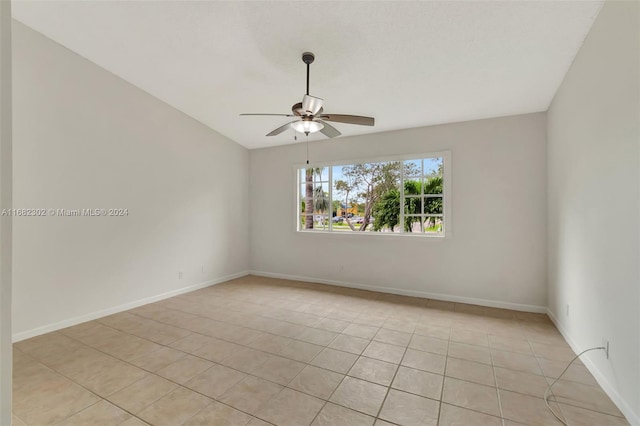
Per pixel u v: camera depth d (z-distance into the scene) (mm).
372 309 3754
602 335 2086
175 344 2785
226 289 4680
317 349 2686
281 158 5410
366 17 2328
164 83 3711
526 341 2840
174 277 4328
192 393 2041
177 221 4371
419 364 2420
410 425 1731
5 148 1006
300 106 2732
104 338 2908
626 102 1754
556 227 3184
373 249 4598
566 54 2535
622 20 1787
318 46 2705
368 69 2980
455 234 4031
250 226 5707
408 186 4531
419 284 4270
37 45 2945
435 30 2400
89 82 3357
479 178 3891
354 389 2082
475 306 3861
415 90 3307
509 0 2057
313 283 5055
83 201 3324
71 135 3219
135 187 3832
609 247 1978
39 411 1850
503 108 3568
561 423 1739
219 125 4773
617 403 1871
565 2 2033
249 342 2828
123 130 3693
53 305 3084
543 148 3578
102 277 3490
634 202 1686
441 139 4109
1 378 998
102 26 2807
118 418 1794
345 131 4520
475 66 2820
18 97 2844
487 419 1776
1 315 999
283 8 2320
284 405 1913
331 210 5059
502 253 3783
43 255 3014
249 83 3514
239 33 2686
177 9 2498
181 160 4422
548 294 3537
